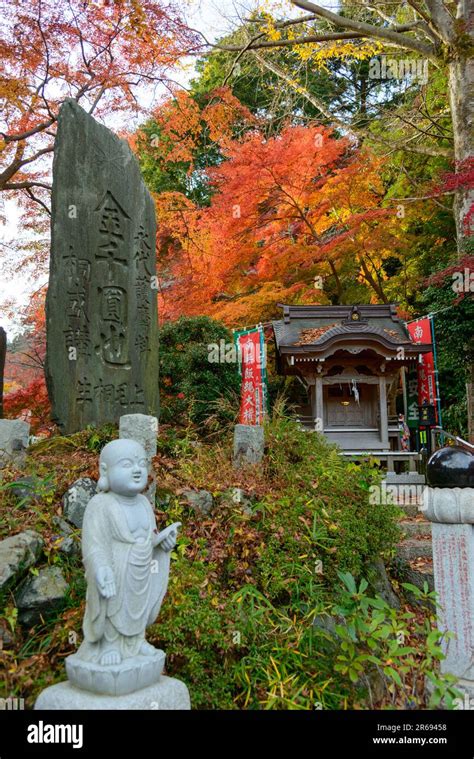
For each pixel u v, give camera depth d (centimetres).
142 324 716
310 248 1366
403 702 384
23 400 1084
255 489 518
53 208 638
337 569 466
